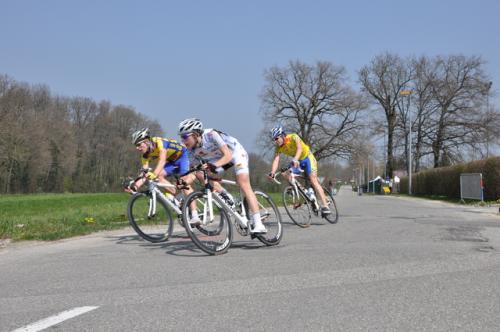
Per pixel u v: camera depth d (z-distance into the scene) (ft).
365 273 12.80
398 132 151.53
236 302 10.02
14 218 36.63
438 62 143.84
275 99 159.12
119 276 12.97
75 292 11.27
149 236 20.84
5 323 8.88
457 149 141.18
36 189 170.91
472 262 14.25
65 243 21.21
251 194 18.31
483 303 9.73
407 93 133.18
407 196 116.78
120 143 193.67
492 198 64.03
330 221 28.19
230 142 18.11
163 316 9.11
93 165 194.29
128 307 9.78
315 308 9.49
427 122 145.89
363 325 8.41
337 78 154.30
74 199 99.81
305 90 155.33
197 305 9.84
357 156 155.22
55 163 175.52
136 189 20.31
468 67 141.28
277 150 27.02
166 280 12.31
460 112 140.77
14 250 19.36
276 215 19.35
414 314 9.02
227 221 17.29
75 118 191.11
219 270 13.51
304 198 26.73
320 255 15.88
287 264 14.26
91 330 8.38
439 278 12.09
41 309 9.82
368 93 157.28
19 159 146.72
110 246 19.60
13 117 144.46
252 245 18.94
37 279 13.00
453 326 8.31
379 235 21.62
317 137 155.84
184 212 16.19
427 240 19.53
